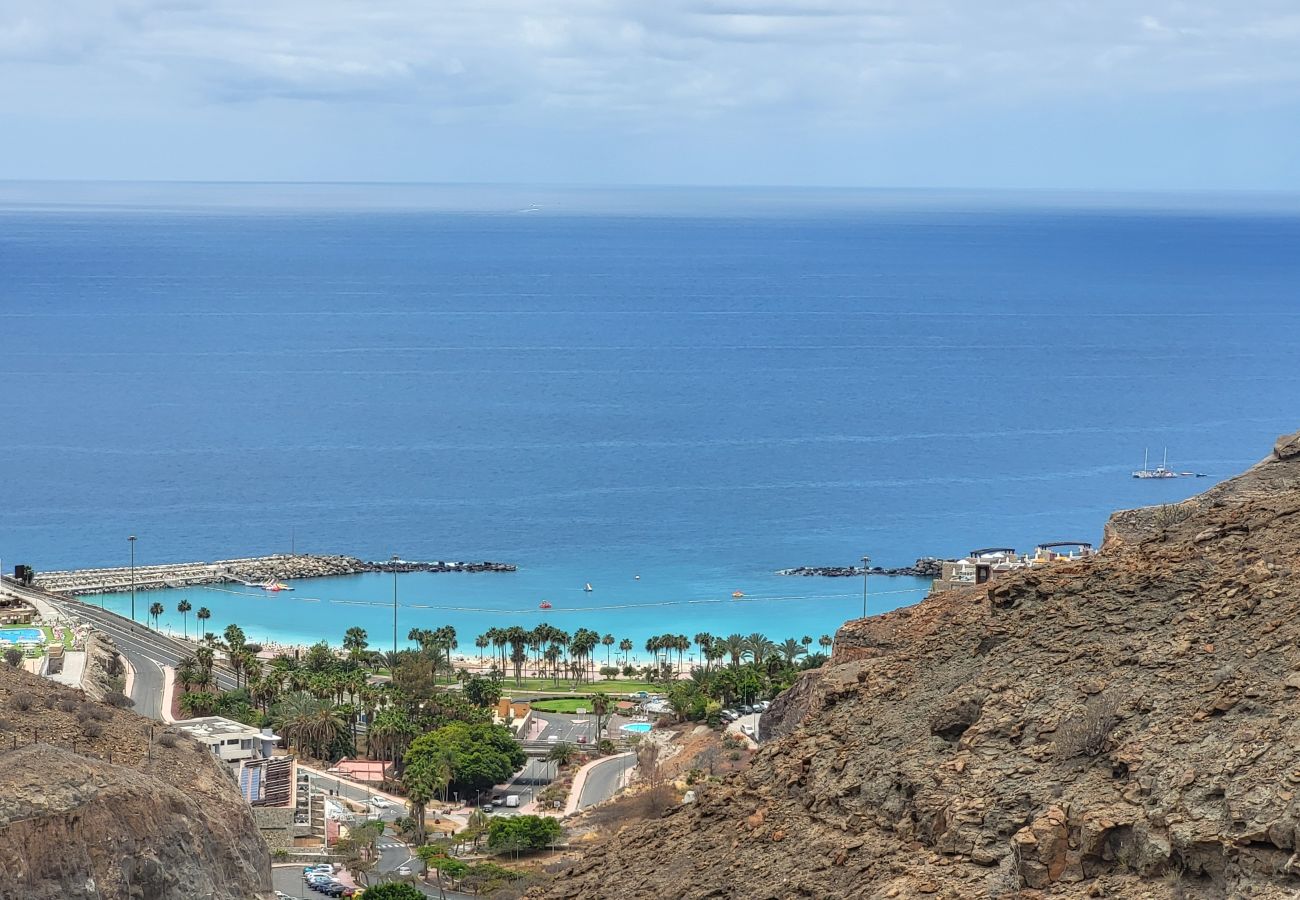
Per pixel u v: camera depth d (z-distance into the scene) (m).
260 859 90.31
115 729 95.06
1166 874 26.25
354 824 120.00
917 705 35.69
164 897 76.38
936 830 30.84
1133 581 35.66
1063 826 27.92
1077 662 33.31
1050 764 30.62
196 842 80.69
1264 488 49.78
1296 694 28.31
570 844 107.38
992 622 36.97
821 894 30.91
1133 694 30.80
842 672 48.72
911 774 32.72
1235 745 27.56
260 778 123.44
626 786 124.44
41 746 80.50
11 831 71.56
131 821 77.12
